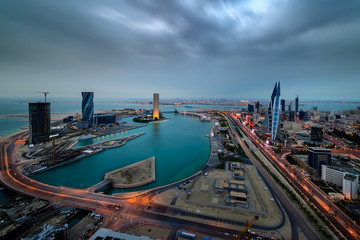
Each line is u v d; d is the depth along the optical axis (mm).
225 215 156500
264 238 130750
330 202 180125
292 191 199500
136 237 115125
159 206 168375
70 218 155250
